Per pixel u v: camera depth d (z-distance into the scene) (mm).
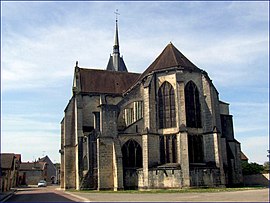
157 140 51250
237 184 54969
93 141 55125
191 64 55469
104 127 51969
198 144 50969
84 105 64438
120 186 49656
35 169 126875
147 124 51469
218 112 54500
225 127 57719
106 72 70312
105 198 33625
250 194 32812
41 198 37812
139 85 55406
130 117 56594
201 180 47281
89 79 67500
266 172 68125
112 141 51844
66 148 62562
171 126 51031
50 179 146125
